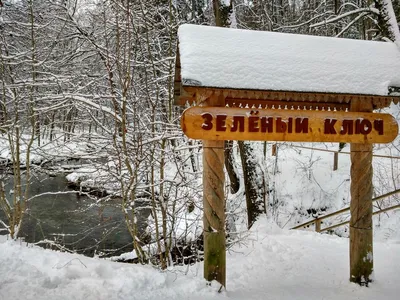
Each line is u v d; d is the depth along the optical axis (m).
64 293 3.72
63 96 6.36
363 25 13.96
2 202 6.65
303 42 4.42
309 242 6.70
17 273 4.08
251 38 4.27
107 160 6.05
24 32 7.73
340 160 14.30
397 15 11.16
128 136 6.06
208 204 4.05
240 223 9.70
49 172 6.68
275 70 4.00
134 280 4.03
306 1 16.19
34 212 10.48
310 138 4.15
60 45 8.59
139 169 5.77
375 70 4.30
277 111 4.07
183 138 6.38
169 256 5.96
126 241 8.96
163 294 3.84
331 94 4.05
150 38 7.26
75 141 6.39
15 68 7.28
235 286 4.39
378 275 4.84
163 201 5.82
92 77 7.44
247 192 9.00
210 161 4.03
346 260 5.57
